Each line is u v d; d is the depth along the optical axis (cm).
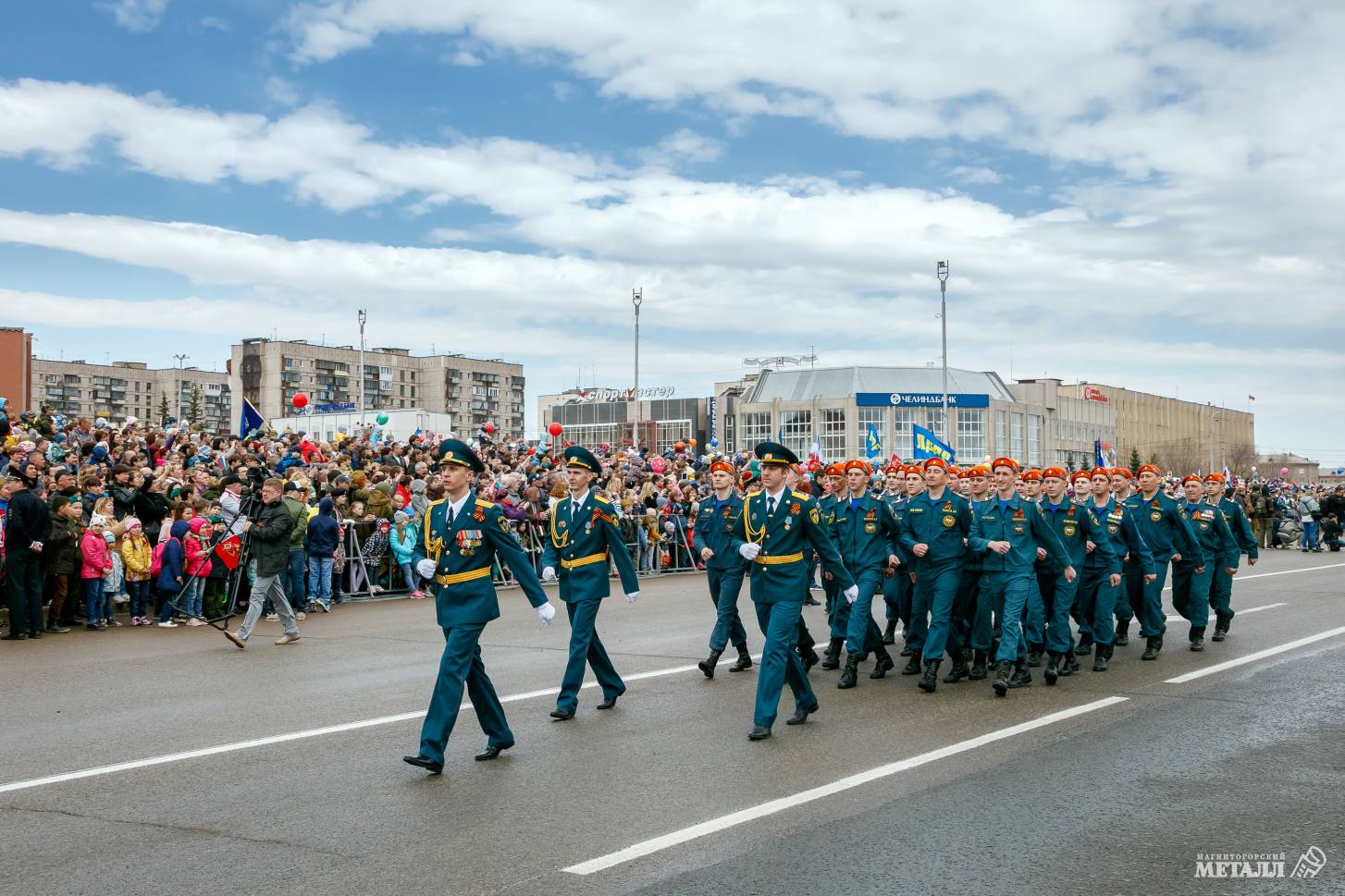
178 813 653
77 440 2109
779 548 877
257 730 875
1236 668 1182
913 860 561
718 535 1155
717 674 1145
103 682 1088
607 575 970
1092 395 13100
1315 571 2581
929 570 1112
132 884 536
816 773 735
